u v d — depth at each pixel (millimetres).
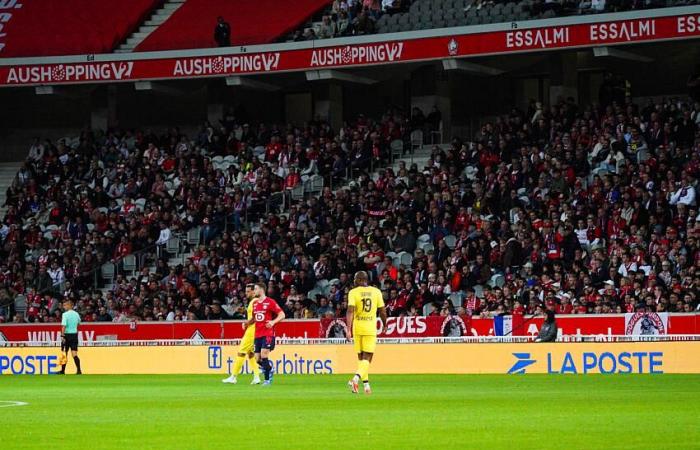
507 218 40375
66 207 48656
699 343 30547
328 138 48000
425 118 48031
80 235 47062
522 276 36688
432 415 16953
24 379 32906
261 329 27188
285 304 39219
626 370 31406
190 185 47188
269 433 14352
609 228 37625
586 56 48969
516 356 32812
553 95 47062
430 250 39844
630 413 17078
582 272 35438
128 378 32906
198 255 43438
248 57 49094
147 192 48406
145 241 45500
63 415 17906
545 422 15555
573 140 41812
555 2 44906
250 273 41281
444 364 33719
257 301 27344
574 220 38625
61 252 46500
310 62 48125
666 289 33375
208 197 46094
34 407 20000
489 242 38562
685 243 35562
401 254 39938
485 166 42750
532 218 38875
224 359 36219
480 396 21734
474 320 34750
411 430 14547
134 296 42094
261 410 18375
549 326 32906
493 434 13945
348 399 21062
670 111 41375
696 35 41688
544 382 27047
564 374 31188
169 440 13664
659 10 42375
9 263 46656
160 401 21297
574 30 43719
